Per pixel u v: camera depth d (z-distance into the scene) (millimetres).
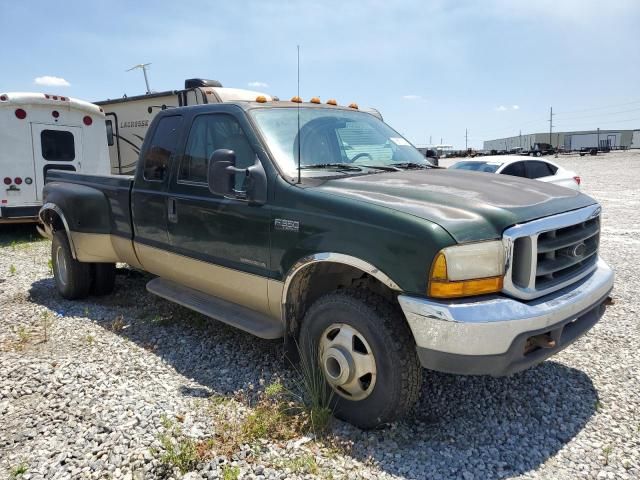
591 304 3449
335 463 2990
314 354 3566
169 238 4770
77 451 3096
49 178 6762
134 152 13484
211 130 4453
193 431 3260
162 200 4785
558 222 3275
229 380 4039
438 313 2885
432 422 3482
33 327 5262
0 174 10562
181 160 4680
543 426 3436
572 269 3568
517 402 3740
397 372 3129
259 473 2877
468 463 3021
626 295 6332
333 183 3719
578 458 3082
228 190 3768
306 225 3508
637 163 42156
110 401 3666
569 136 96562
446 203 3262
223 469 2898
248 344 4730
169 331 5094
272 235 3738
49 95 11016
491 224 3061
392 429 3340
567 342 3273
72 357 4453
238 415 3455
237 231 4016
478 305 2914
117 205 5434
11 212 10719
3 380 3998
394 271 3064
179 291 4926
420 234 2971
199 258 4426
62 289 6250
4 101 10500
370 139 4750
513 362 2959
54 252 6387
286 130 4207
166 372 4195
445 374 4156
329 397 3502
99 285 6215
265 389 3596
